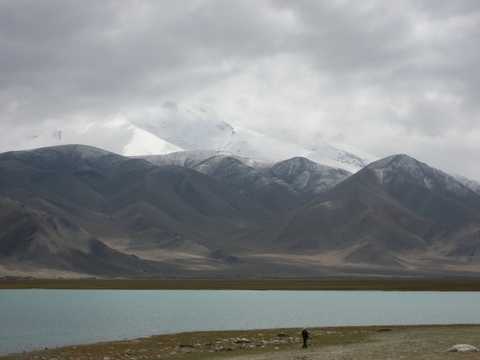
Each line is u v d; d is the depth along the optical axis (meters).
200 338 86.50
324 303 166.38
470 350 62.28
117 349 77.38
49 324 112.06
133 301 175.38
